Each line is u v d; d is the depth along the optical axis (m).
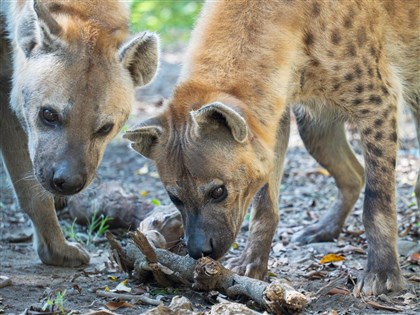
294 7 10.55
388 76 11.14
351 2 10.76
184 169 9.62
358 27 10.78
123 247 11.16
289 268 11.51
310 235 12.91
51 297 9.82
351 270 11.12
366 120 10.88
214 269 9.52
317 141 12.83
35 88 10.20
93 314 8.88
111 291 10.02
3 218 14.11
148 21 27.98
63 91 10.06
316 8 10.64
